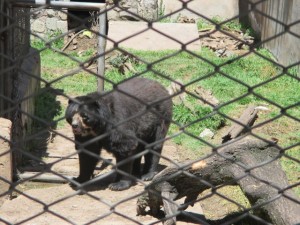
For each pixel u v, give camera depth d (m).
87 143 3.29
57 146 12.41
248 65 17.30
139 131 9.69
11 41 10.48
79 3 10.49
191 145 12.42
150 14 20.92
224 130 13.28
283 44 17.48
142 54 17.88
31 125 13.17
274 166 7.18
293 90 15.59
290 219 6.39
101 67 11.76
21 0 8.85
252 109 12.23
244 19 21.70
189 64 17.25
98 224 7.47
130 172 9.73
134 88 9.74
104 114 8.94
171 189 7.14
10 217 7.72
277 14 18.02
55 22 20.30
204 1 21.53
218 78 16.20
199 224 7.52
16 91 10.91
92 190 9.65
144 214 7.76
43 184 10.29
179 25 20.03
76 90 16.00
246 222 7.98
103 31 11.42
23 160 11.32
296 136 12.71
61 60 18.38
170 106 10.20
